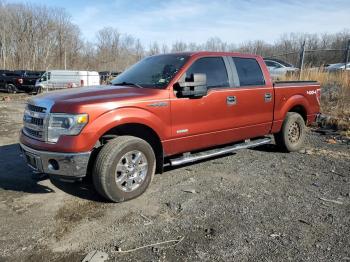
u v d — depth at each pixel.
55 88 26.86
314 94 7.34
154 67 5.42
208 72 5.42
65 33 66.38
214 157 6.56
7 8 61.44
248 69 6.05
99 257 3.27
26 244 3.51
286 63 19.08
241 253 3.33
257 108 6.09
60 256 3.30
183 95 4.93
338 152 7.05
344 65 14.70
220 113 5.48
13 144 7.61
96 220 4.00
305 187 5.06
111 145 4.31
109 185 4.29
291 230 3.78
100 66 63.69
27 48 62.66
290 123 6.76
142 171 4.63
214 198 4.62
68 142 4.08
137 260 3.22
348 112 10.27
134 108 4.49
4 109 15.16
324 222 3.97
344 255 3.32
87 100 4.24
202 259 3.24
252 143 6.27
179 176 5.47
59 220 4.00
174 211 4.23
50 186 5.02
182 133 5.04
